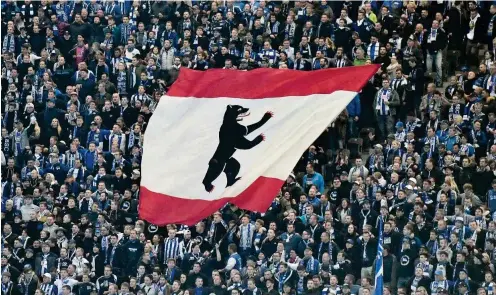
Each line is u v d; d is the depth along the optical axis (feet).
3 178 193.67
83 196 183.32
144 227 176.86
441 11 205.98
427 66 199.93
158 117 156.97
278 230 173.78
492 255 165.07
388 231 165.99
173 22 212.43
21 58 211.00
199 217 153.28
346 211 171.83
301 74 155.12
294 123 153.89
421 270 161.38
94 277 174.81
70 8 219.82
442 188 172.55
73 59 212.84
